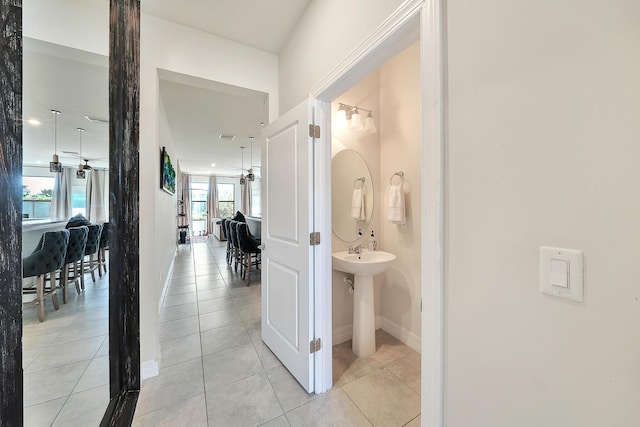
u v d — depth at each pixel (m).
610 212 0.51
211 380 1.78
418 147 2.12
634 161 0.48
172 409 1.52
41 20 1.53
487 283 0.72
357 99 2.34
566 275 0.57
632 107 0.48
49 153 3.31
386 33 1.07
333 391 1.68
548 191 0.60
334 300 2.29
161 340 2.32
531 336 0.63
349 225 2.36
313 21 1.68
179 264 5.44
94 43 1.64
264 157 2.20
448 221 0.82
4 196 0.57
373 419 1.46
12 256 0.59
